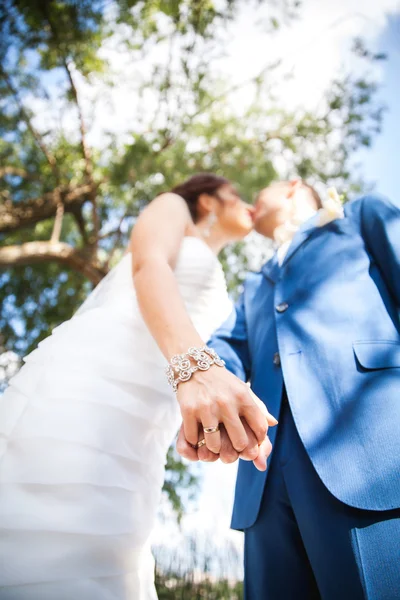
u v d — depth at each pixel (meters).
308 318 1.40
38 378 1.23
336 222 1.60
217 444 0.92
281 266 1.67
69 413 1.13
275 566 1.29
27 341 6.55
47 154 5.81
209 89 5.57
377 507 1.03
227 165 5.49
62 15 4.96
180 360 1.02
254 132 5.79
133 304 1.37
